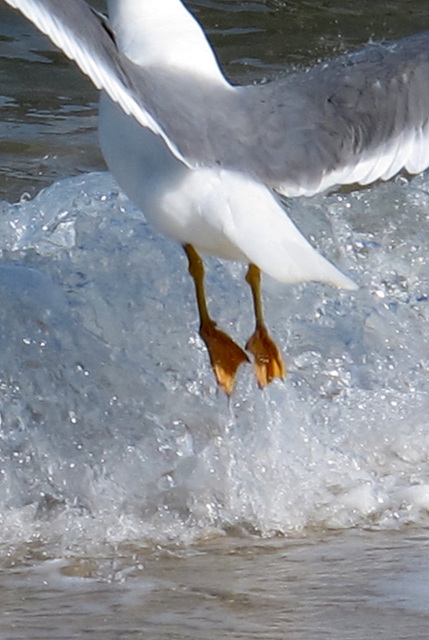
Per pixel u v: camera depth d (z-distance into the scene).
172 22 8.79
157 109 8.01
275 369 9.36
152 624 7.58
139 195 8.09
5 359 10.70
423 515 9.55
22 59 18.83
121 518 9.54
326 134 8.40
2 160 15.64
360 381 11.45
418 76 8.78
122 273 11.75
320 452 10.31
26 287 11.27
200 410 10.61
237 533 9.32
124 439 10.33
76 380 10.70
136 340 11.17
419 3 21.80
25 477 9.96
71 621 7.65
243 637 7.34
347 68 8.83
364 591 7.99
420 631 7.37
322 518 9.52
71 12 7.77
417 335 12.11
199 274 9.34
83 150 16.14
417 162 8.57
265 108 8.43
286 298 12.01
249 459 10.14
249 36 19.92
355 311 12.16
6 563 8.74
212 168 7.85
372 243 13.35
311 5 21.19
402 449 10.64
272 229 7.48
